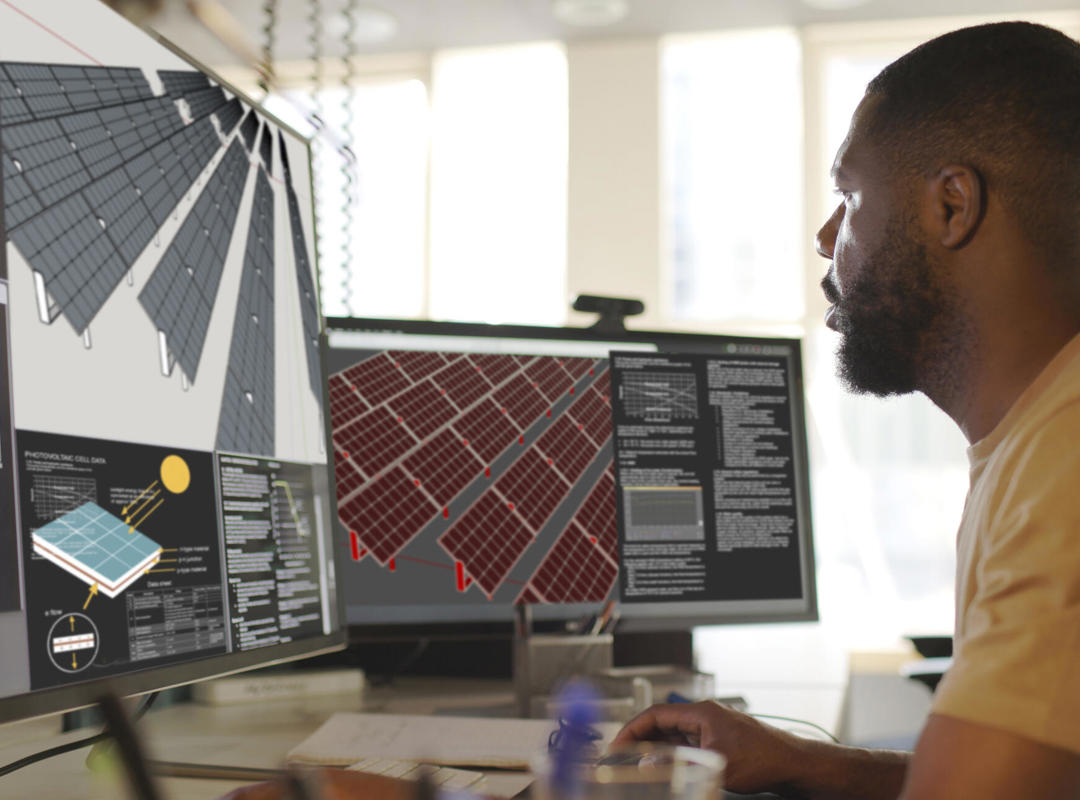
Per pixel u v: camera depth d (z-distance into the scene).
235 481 0.85
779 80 5.60
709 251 5.54
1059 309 0.75
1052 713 0.56
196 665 0.75
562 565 1.30
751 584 1.35
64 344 0.66
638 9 5.25
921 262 0.79
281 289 0.99
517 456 1.32
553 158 5.75
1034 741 0.55
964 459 5.05
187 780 0.81
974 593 0.69
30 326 0.63
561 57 5.79
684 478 1.36
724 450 1.38
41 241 0.65
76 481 0.66
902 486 5.08
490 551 1.28
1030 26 0.78
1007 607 0.59
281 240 1.01
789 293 5.47
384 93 5.88
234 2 4.99
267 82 1.62
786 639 1.93
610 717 1.08
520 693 1.13
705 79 5.66
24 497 0.61
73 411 0.66
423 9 5.22
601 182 5.59
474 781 0.75
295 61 5.80
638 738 0.85
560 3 5.17
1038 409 0.67
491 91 5.83
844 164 0.85
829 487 5.11
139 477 0.72
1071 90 0.74
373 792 0.58
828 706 1.21
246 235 0.93
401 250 5.80
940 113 0.77
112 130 0.74
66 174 0.68
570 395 1.35
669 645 1.38
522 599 1.28
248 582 0.84
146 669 0.70
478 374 1.34
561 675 1.14
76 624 0.64
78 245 0.68
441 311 5.76
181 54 0.85
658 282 5.49
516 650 1.15
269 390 0.93
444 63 5.86
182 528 0.76
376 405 1.29
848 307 0.86
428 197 5.82
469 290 5.75
